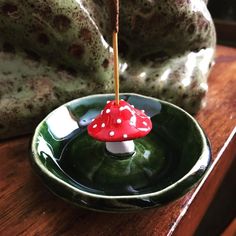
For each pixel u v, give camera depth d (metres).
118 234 0.14
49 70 0.17
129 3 0.18
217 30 0.32
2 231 0.14
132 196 0.12
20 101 0.17
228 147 0.19
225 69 0.25
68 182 0.14
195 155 0.14
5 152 0.17
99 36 0.17
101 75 0.18
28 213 0.14
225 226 0.28
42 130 0.15
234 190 0.28
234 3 0.31
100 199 0.12
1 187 0.15
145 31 0.18
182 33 0.19
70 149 0.16
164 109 0.17
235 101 0.21
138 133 0.14
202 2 0.20
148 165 0.15
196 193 0.15
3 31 0.16
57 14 0.16
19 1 0.15
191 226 0.16
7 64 0.17
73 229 0.14
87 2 0.17
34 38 0.16
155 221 0.14
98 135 0.14
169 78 0.19
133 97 0.18
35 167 0.13
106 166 0.15
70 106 0.17
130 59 0.19
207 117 0.20
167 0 0.18
